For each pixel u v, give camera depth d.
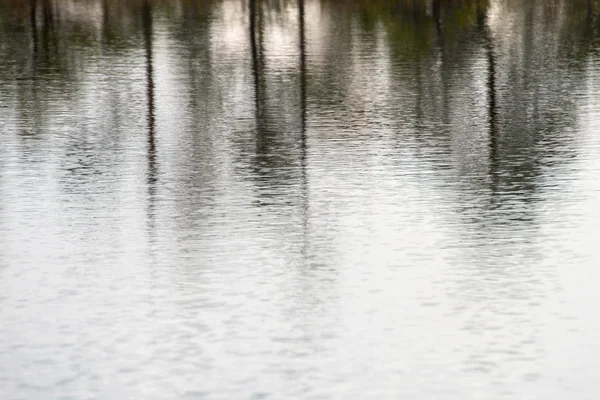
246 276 44.12
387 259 45.97
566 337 37.66
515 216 52.03
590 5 172.62
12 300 41.81
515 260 45.53
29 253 47.50
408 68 104.94
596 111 80.38
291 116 79.94
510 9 167.00
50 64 110.38
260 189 57.94
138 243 48.72
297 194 56.78
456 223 51.03
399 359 36.22
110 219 52.56
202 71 104.06
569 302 40.75
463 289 42.31
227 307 40.78
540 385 34.28
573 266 44.69
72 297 42.06
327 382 34.66
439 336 37.94
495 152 66.38
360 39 130.62
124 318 39.88
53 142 71.06
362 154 66.31
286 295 41.91
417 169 62.16
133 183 59.69
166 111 82.56
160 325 39.16
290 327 38.84
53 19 155.62
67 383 34.72
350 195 56.44
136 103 86.25
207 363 36.03
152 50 120.81
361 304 40.94
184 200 55.88
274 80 97.88
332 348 37.06
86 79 99.44
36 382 34.81
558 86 92.88
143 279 43.94
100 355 36.69
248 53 118.06
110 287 43.06
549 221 51.09
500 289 42.25
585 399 33.41
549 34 135.62
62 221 52.38
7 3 177.00
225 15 159.38
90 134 73.75
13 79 100.25
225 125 76.62
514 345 37.12
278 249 47.50
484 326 38.72
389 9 161.75
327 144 69.56
